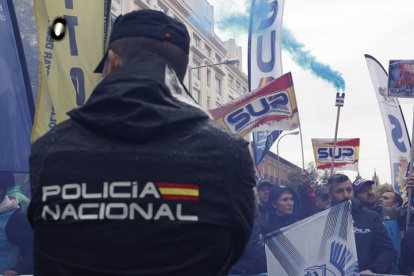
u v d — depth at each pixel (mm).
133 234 1138
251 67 8125
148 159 1168
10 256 4988
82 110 1212
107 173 1165
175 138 1195
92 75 4281
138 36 1297
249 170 1236
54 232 1163
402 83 6934
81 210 1153
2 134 4395
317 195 7602
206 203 1176
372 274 5113
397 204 7363
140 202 1148
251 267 5160
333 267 4117
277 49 8062
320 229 4148
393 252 5574
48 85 4207
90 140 1192
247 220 1228
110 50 1327
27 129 4469
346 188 5953
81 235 1145
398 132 9305
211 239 1167
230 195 1193
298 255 4137
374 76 9500
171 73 1291
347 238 4141
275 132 7379
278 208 6117
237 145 1227
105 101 1193
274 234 4164
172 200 1157
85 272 1141
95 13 4352
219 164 1193
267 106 6266
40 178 1194
